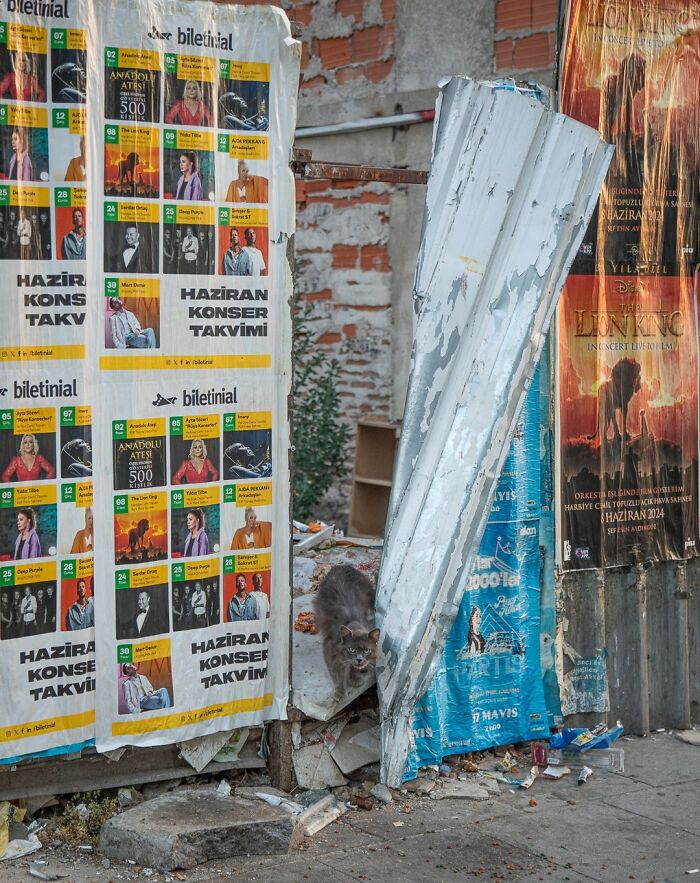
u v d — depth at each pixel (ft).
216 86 15.76
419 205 28.81
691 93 20.34
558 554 19.51
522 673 19.22
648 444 20.45
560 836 16.31
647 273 20.20
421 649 17.44
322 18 30.78
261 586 16.71
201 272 15.90
